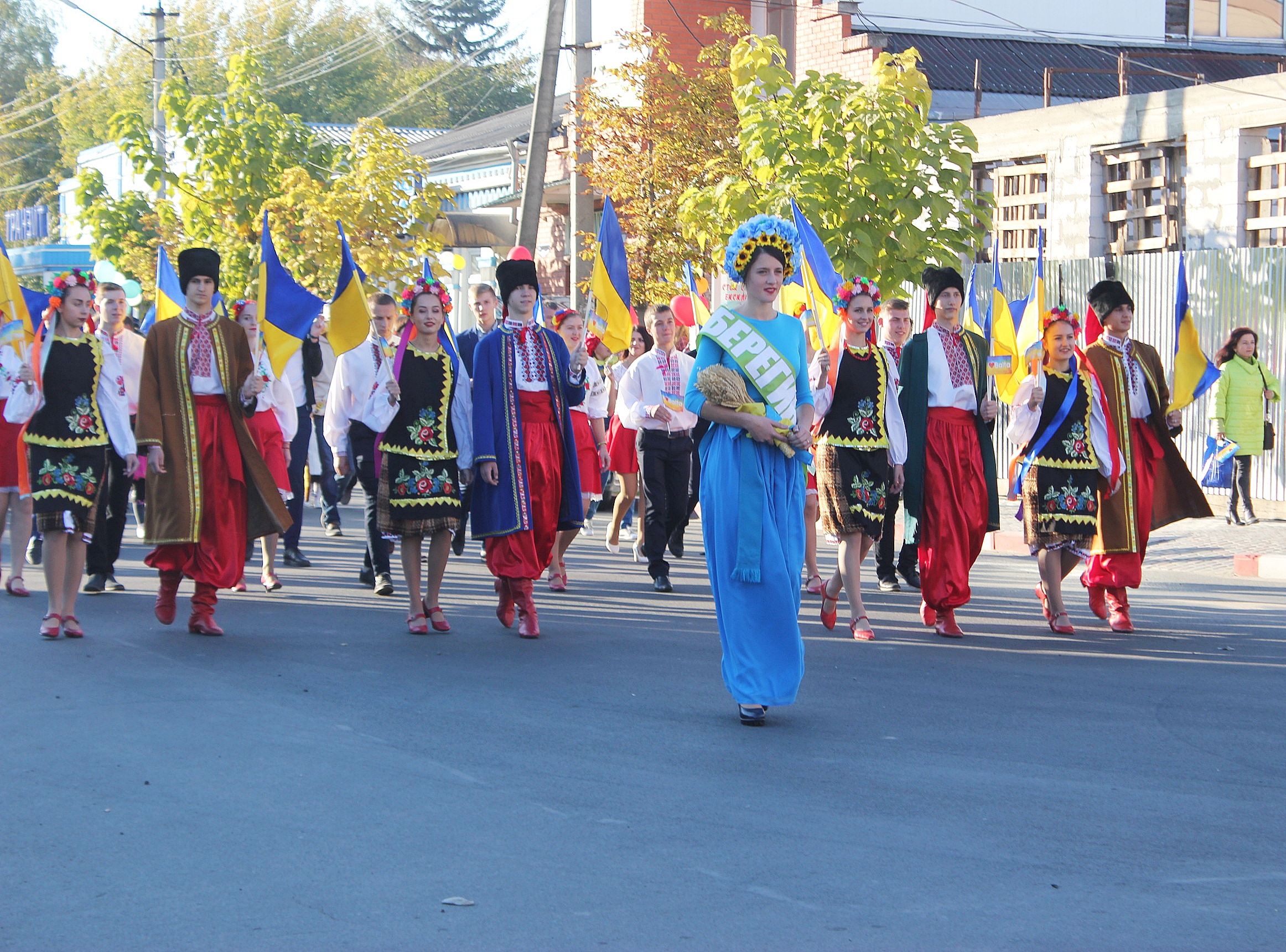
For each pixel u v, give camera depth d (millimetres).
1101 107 16953
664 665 7465
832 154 13812
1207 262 14805
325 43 62906
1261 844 4629
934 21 23766
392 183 22109
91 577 9805
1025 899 4125
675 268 19109
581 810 4934
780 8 24875
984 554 13078
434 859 4445
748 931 3889
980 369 8375
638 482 12250
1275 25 26094
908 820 4836
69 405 8070
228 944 3799
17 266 39656
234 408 8203
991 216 14172
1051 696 6766
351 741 5832
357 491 18922
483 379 8297
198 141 25109
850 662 7621
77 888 4207
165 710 6328
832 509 8383
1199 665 7586
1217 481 13664
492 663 7504
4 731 5961
